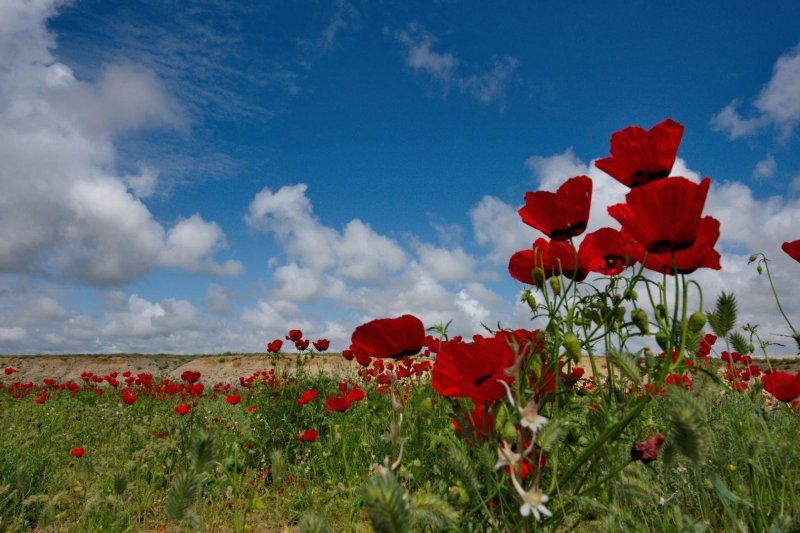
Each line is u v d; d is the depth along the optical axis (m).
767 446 1.87
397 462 1.36
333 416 5.73
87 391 12.45
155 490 4.52
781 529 1.54
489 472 1.42
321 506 3.48
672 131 1.70
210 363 22.47
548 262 1.92
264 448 5.55
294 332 6.86
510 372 1.25
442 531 1.46
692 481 2.32
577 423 1.73
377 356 1.70
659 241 1.49
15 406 10.50
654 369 1.69
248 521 3.92
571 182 1.81
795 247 2.59
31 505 4.36
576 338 1.50
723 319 2.34
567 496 1.49
